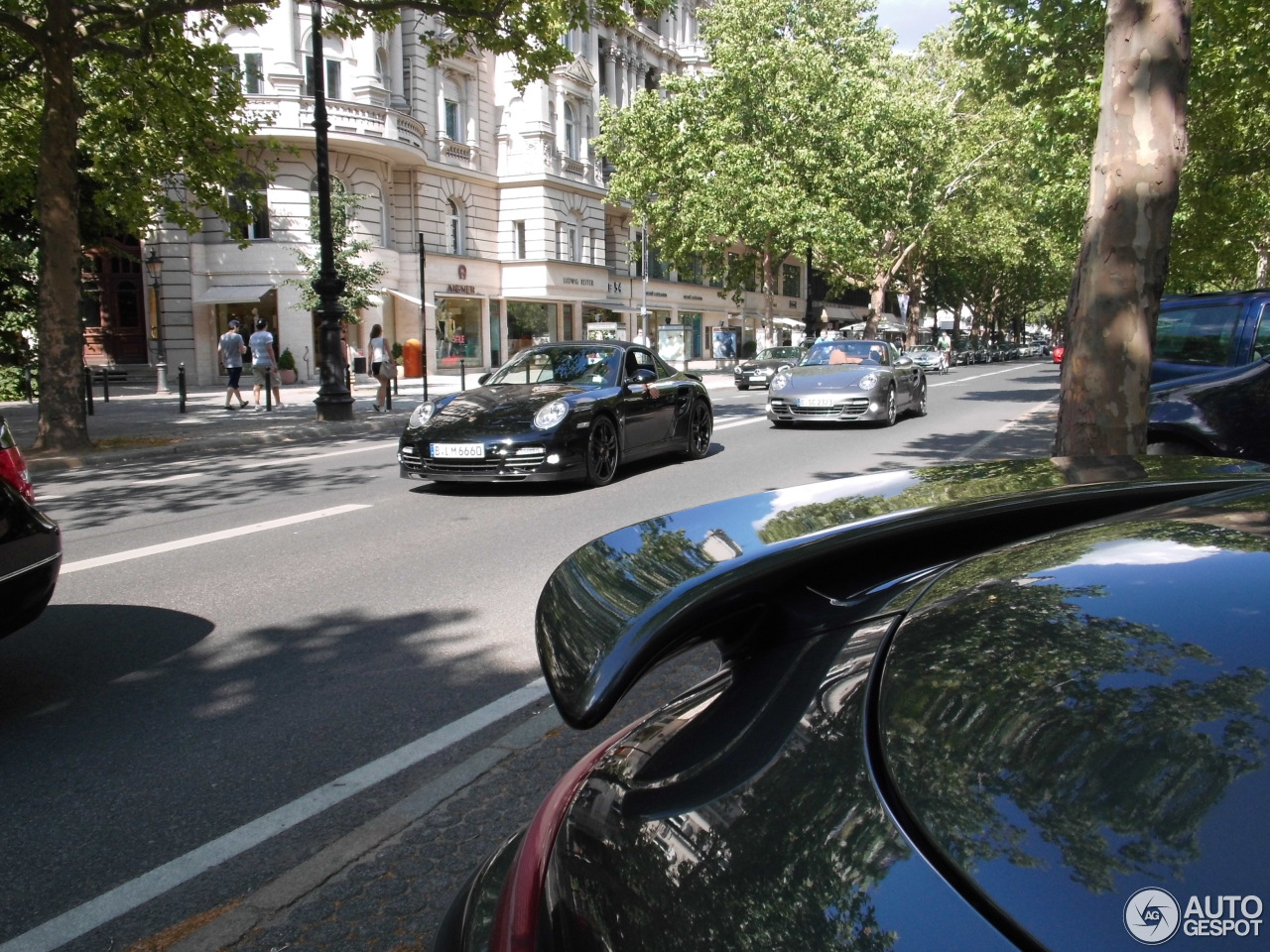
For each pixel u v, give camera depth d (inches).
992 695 34.4
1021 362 2844.5
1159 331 381.7
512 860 50.8
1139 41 194.9
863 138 1411.2
